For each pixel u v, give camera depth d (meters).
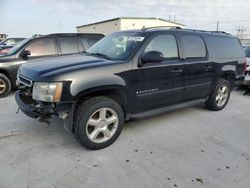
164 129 4.18
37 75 3.07
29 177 2.70
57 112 3.01
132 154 3.28
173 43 4.12
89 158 3.14
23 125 4.13
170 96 4.17
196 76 4.52
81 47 7.05
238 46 5.65
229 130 4.25
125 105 3.61
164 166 3.00
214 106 5.22
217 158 3.24
